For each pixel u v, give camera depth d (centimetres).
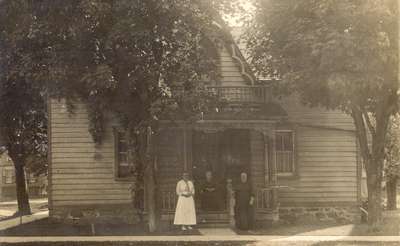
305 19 1620
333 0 1507
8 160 4191
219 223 1939
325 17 1547
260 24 1741
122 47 1656
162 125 1892
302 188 2167
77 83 1700
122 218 2133
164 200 2019
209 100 1758
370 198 1803
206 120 1959
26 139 2439
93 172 2155
